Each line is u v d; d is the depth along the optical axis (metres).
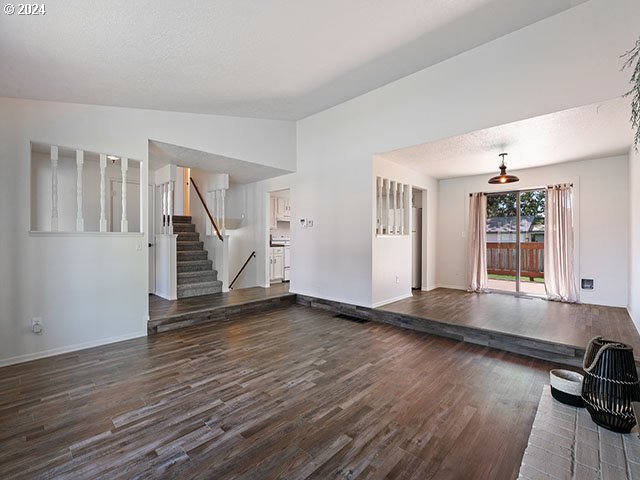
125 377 2.83
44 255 3.33
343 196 5.21
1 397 2.46
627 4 2.72
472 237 6.33
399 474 1.67
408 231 5.80
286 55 3.23
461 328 3.89
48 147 3.48
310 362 3.18
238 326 4.47
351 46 3.27
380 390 2.61
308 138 5.79
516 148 4.38
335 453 1.84
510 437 1.99
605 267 4.89
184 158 5.11
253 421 2.16
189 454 1.82
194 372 2.94
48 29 2.16
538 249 5.88
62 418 2.18
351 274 5.11
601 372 2.04
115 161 5.12
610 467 1.67
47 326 3.34
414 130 4.22
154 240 5.88
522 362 3.22
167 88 3.53
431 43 3.44
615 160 4.79
